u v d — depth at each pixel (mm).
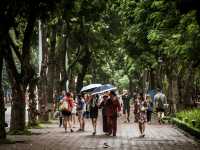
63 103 29719
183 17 20594
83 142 23109
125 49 45500
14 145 21531
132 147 20781
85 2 27250
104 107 27344
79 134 28172
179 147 20656
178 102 40688
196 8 10359
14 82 28000
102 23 46000
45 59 37844
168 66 43812
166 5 21594
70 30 42281
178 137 26031
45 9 22719
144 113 26281
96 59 63156
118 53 58188
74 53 56094
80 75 57844
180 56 22594
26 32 26797
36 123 33562
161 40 25438
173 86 41031
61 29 40969
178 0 10508
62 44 48469
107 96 27328
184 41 20859
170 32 23625
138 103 26594
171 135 27406
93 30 46969
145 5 23938
